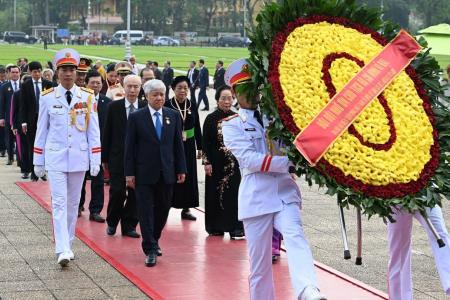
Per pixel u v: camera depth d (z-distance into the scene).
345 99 4.95
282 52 5.02
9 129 14.17
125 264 7.25
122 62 12.05
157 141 7.27
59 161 7.13
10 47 73.56
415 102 5.14
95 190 9.33
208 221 8.56
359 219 4.88
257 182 5.25
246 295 6.27
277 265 7.38
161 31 107.50
